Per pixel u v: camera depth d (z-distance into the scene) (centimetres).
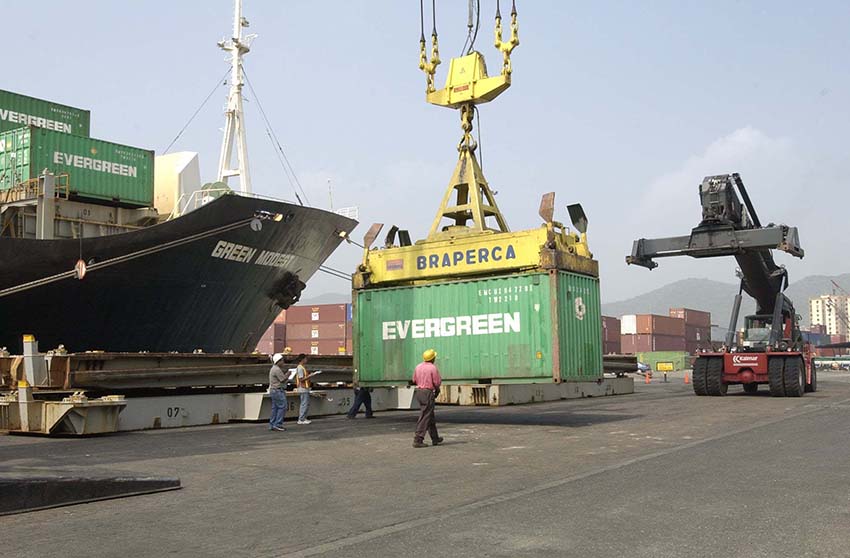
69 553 548
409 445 1239
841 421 1496
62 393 1498
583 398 2942
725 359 2470
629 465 940
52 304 2230
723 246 2355
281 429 1554
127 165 2653
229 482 862
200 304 2556
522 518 638
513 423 1642
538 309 1521
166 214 3005
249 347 2914
